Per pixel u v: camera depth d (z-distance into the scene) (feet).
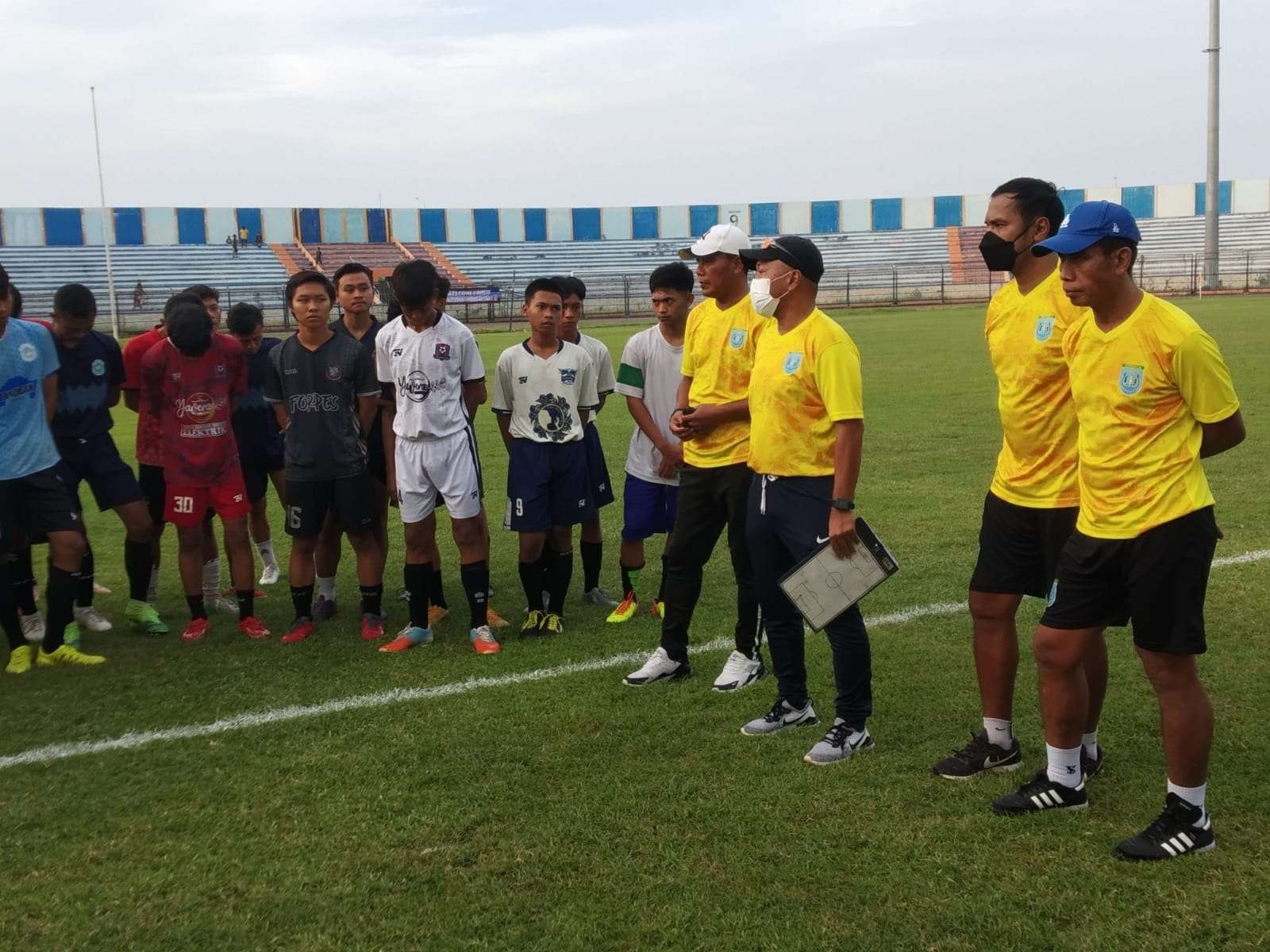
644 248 221.05
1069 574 11.65
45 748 14.75
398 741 14.69
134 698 16.66
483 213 213.46
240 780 13.58
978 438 38.75
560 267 213.46
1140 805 12.32
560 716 15.48
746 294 16.29
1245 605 19.15
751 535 14.57
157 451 21.24
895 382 55.93
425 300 18.33
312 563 19.67
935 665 17.10
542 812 12.49
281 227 197.26
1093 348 11.10
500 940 10.03
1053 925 10.00
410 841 11.89
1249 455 32.63
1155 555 10.85
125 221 186.09
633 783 13.20
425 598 19.10
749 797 12.77
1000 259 12.73
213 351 19.54
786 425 13.92
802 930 10.05
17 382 17.60
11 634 18.06
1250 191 206.69
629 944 9.91
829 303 147.84
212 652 19.03
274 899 10.82
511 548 26.43
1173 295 132.46
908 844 11.55
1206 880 10.67
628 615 20.43
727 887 10.80
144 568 20.34
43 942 10.18
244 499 20.07
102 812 12.79
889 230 224.53
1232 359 57.06
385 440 19.62
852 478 13.43
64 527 18.20
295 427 19.15
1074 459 12.45
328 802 12.90
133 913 10.63
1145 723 14.56
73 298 18.98
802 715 14.92
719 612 20.57
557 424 19.11
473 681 17.04
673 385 19.15
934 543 24.57
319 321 19.02
